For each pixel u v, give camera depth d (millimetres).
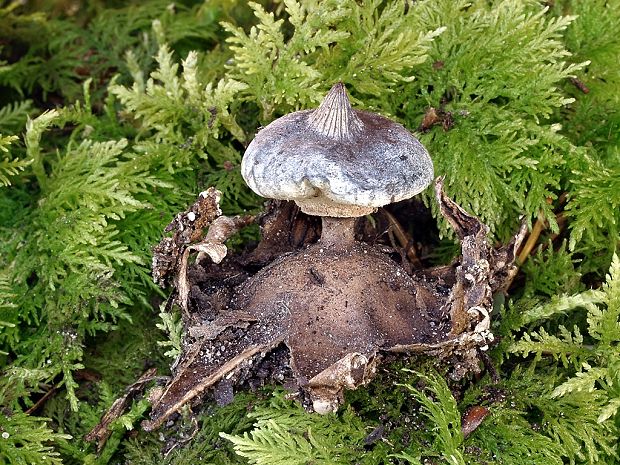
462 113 125
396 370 108
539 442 106
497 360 114
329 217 109
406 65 123
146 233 126
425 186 101
